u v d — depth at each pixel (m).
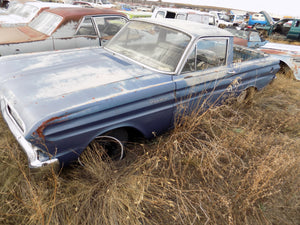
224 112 3.78
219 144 2.96
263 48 6.62
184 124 2.99
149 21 3.52
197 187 2.59
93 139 2.31
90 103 2.13
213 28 3.55
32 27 5.25
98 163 2.43
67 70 2.70
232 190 2.61
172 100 2.81
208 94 3.28
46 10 5.44
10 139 2.58
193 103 3.13
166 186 2.46
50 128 1.93
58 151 2.09
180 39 3.12
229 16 20.52
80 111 2.06
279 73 6.57
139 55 3.21
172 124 3.08
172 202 2.25
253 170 2.85
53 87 2.31
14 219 1.96
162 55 3.08
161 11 10.23
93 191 2.27
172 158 2.73
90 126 2.19
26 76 2.51
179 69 2.91
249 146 3.12
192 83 2.96
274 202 2.53
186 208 2.19
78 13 4.96
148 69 2.94
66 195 2.20
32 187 2.10
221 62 3.51
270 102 4.78
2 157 2.39
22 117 1.98
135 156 2.86
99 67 2.84
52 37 4.64
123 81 2.55
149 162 2.53
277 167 2.65
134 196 2.22
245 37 8.53
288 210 2.49
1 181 2.21
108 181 2.40
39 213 1.88
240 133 3.33
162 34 3.29
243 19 21.44
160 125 2.90
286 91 5.43
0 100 2.41
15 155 2.41
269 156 2.77
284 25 11.28
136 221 2.04
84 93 2.25
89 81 2.48
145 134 2.81
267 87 5.05
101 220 2.04
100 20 5.31
